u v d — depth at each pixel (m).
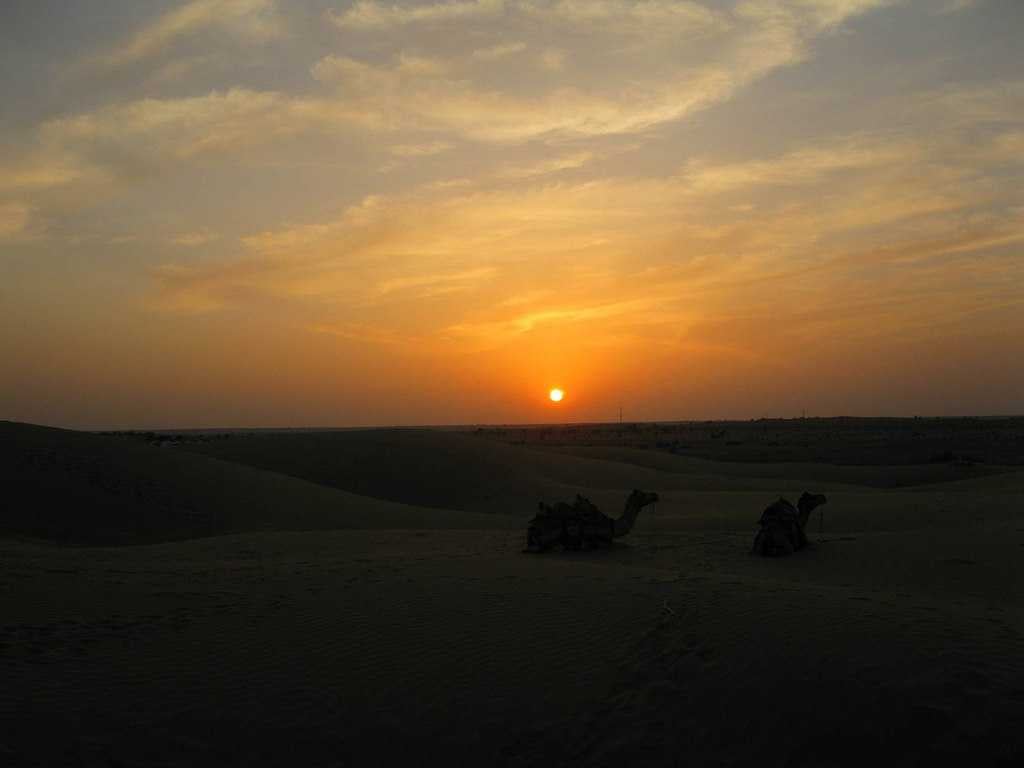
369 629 10.37
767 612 10.05
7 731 7.33
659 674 8.62
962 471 58.81
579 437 160.88
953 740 6.89
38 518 25.28
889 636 8.85
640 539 20.64
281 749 7.42
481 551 18.89
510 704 8.19
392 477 45.72
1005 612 10.80
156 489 29.86
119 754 7.14
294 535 22.67
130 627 10.41
